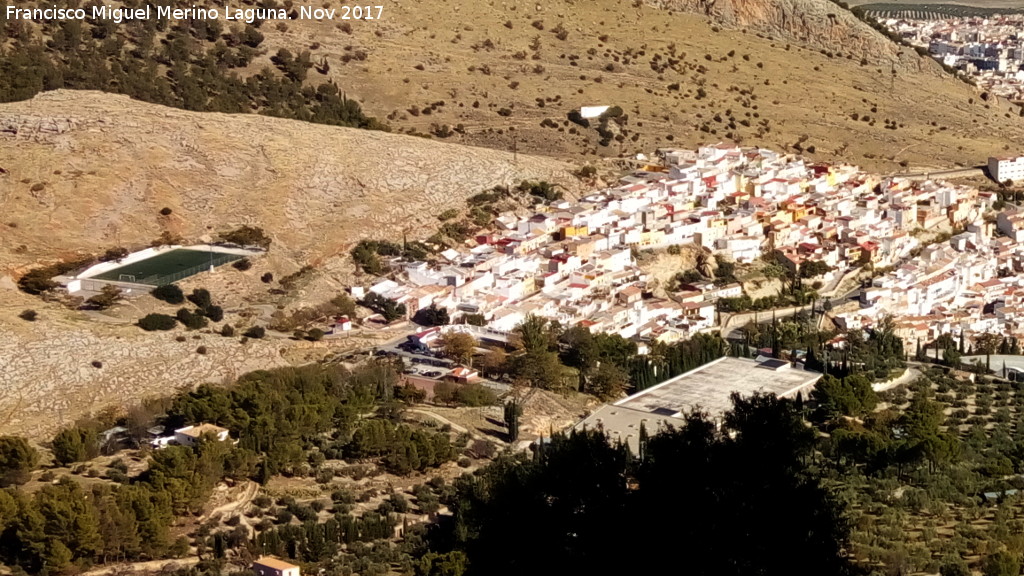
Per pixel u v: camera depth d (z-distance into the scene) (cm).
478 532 17875
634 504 15075
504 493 16800
